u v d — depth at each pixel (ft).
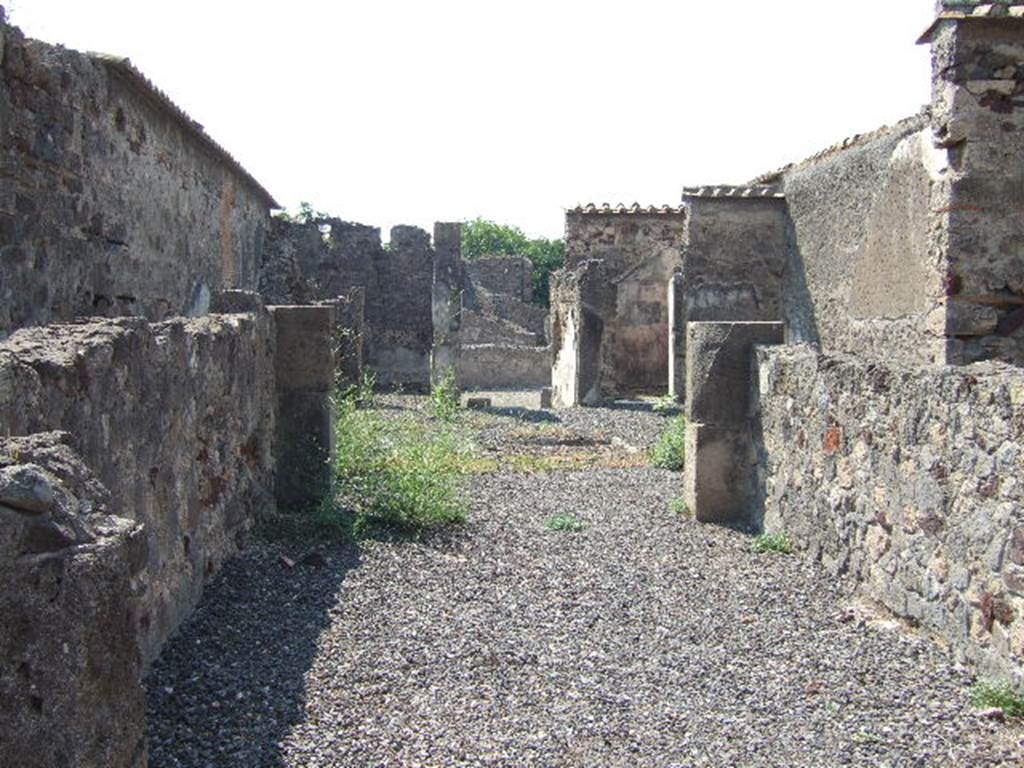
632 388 71.67
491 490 31.45
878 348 38.55
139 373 14.43
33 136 26.27
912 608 17.65
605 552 23.45
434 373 71.36
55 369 11.16
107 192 33.60
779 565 22.36
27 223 25.89
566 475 34.78
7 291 24.40
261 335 24.17
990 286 27.09
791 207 50.31
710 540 24.72
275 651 15.70
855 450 20.18
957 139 26.96
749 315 51.98
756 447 26.18
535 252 168.66
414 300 89.35
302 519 24.66
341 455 29.07
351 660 15.47
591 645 16.76
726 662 16.02
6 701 6.86
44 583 7.04
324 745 12.23
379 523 24.89
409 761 11.91
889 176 37.22
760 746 12.74
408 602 18.85
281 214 90.27
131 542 7.83
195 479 17.94
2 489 6.98
